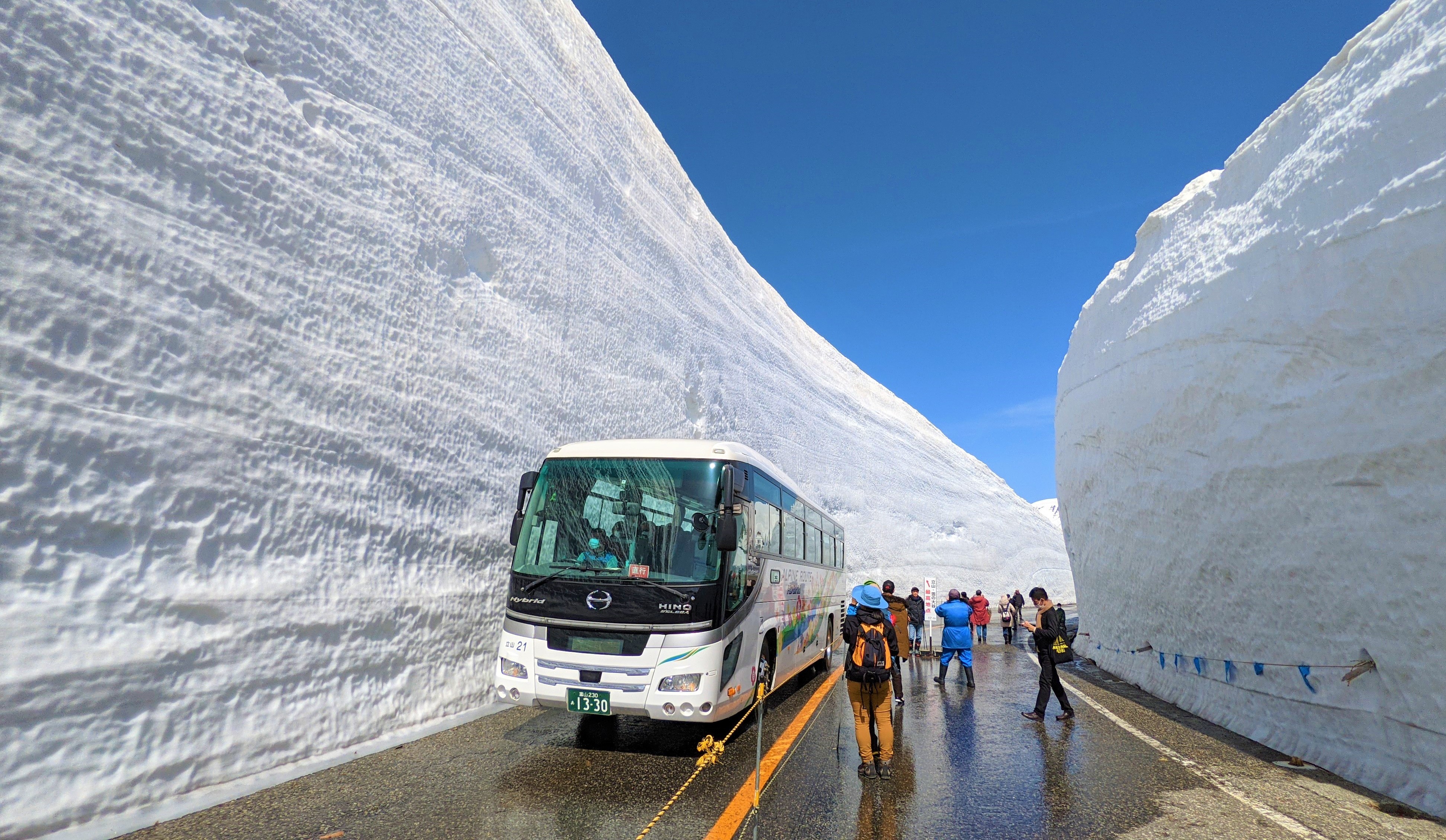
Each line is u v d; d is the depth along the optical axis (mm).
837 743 6305
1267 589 6191
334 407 6254
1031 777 5266
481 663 7527
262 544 5262
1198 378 7039
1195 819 4328
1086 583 12648
